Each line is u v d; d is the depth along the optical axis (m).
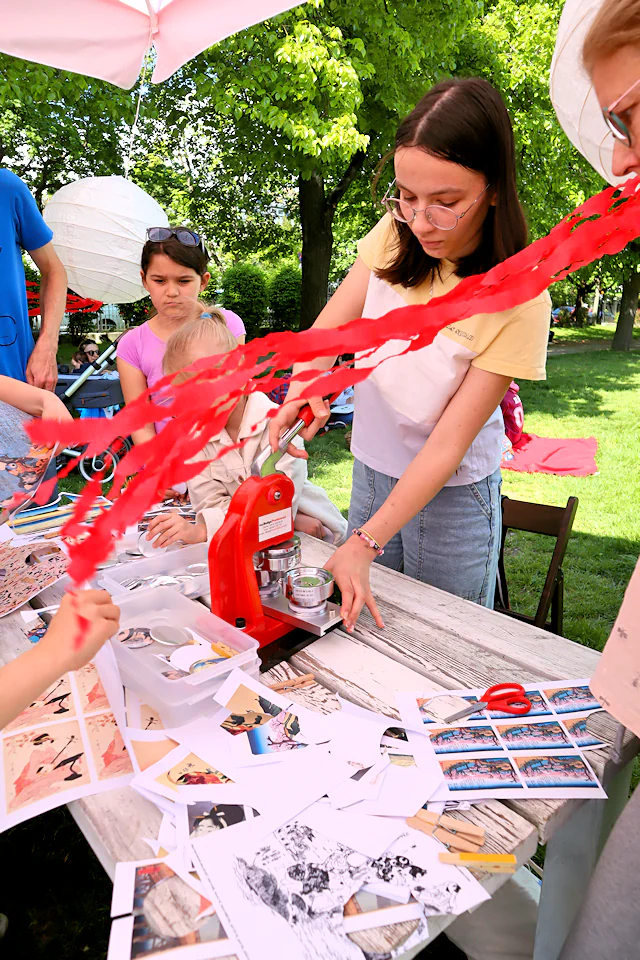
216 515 1.49
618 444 5.66
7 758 0.87
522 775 0.83
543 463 5.09
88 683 1.04
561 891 0.87
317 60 6.04
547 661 1.09
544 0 7.92
